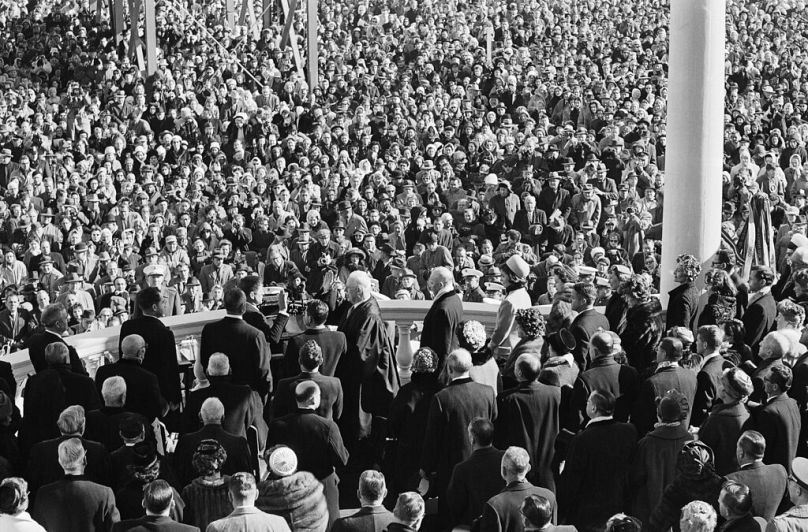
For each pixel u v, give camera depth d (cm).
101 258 2194
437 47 4266
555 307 1070
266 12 4538
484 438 879
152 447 877
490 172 3139
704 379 1010
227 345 1095
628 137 3309
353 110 3669
